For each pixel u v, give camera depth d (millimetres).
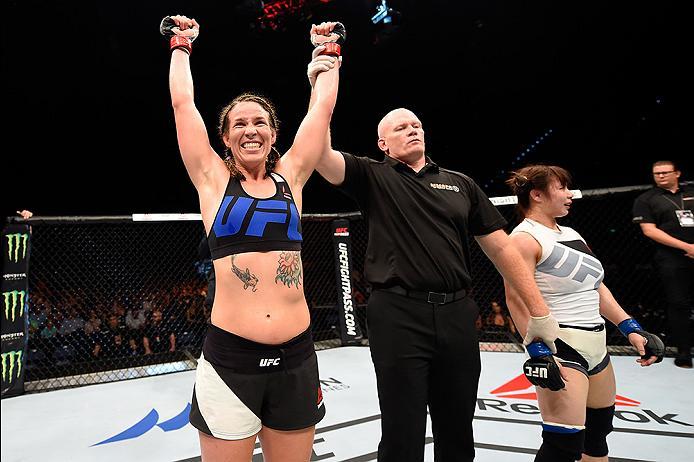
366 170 1794
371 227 1756
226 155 1551
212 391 1286
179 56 1530
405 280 1617
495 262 1816
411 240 1659
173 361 4547
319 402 1424
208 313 3502
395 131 1834
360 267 6871
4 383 3568
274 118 1559
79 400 3436
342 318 5027
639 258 6730
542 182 1901
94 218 4031
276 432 1344
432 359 1625
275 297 1342
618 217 7238
